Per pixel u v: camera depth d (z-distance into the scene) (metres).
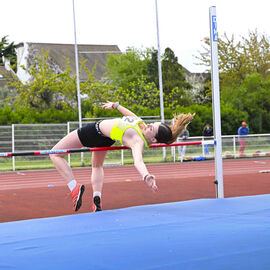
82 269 4.47
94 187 9.41
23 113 36.97
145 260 4.70
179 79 67.12
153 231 6.13
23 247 5.45
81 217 7.46
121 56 62.41
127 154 32.12
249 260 4.64
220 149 10.62
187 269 4.39
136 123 8.39
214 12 10.70
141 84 49.25
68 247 5.36
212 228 6.25
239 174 21.30
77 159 30.98
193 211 7.82
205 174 23.16
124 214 7.64
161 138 8.27
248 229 6.12
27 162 29.89
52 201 13.10
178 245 5.29
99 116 37.91
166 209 8.12
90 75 56.34
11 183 20.44
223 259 4.68
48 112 38.16
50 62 71.00
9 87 63.50
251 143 34.78
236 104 52.16
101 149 8.83
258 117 52.50
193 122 41.22
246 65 62.78
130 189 15.82
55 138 30.62
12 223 7.10
